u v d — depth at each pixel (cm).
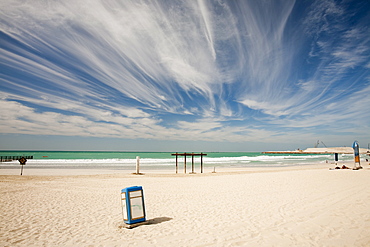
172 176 2169
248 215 693
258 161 5728
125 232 569
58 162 4662
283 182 1450
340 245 444
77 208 855
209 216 703
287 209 744
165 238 516
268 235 512
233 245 462
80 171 2911
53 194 1146
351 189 1073
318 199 877
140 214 635
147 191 1238
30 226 626
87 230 590
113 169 3281
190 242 487
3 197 1041
